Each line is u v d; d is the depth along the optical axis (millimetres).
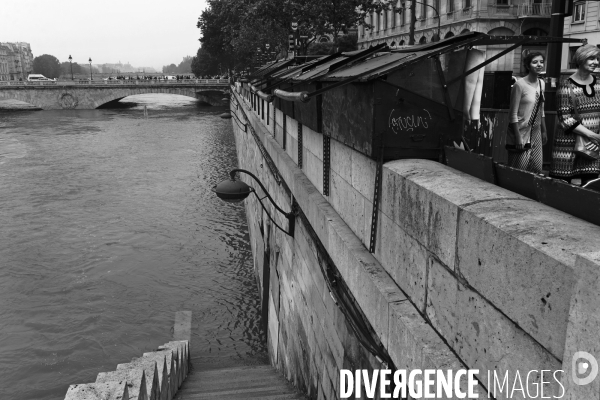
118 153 50938
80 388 6578
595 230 2830
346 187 6648
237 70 79188
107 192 36469
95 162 46531
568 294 2492
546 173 6453
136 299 20953
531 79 5352
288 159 12000
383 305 4719
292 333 10938
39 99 91312
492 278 3139
